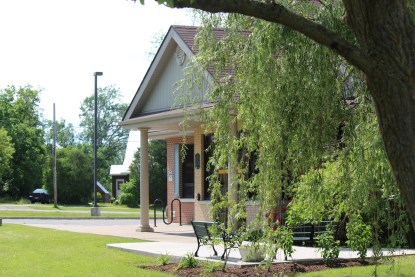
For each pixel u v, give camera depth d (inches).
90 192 2839.6
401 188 212.8
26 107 3422.7
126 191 2583.7
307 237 582.9
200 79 405.1
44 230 913.5
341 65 359.3
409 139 209.5
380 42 211.3
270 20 217.2
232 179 397.4
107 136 4864.7
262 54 348.8
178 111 789.9
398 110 210.4
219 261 494.9
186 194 1003.3
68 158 2842.0
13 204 2699.3
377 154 344.2
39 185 3159.5
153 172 2178.9
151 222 1128.2
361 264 500.4
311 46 345.7
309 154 352.2
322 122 350.3
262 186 366.9
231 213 406.9
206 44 392.5
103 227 990.4
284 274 460.8
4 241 738.8
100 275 481.4
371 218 381.7
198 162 934.4
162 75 880.9
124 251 624.4
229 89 386.6
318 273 461.4
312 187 363.6
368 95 352.2
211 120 408.2
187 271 493.7
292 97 351.3
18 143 3149.6
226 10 211.3
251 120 369.7
